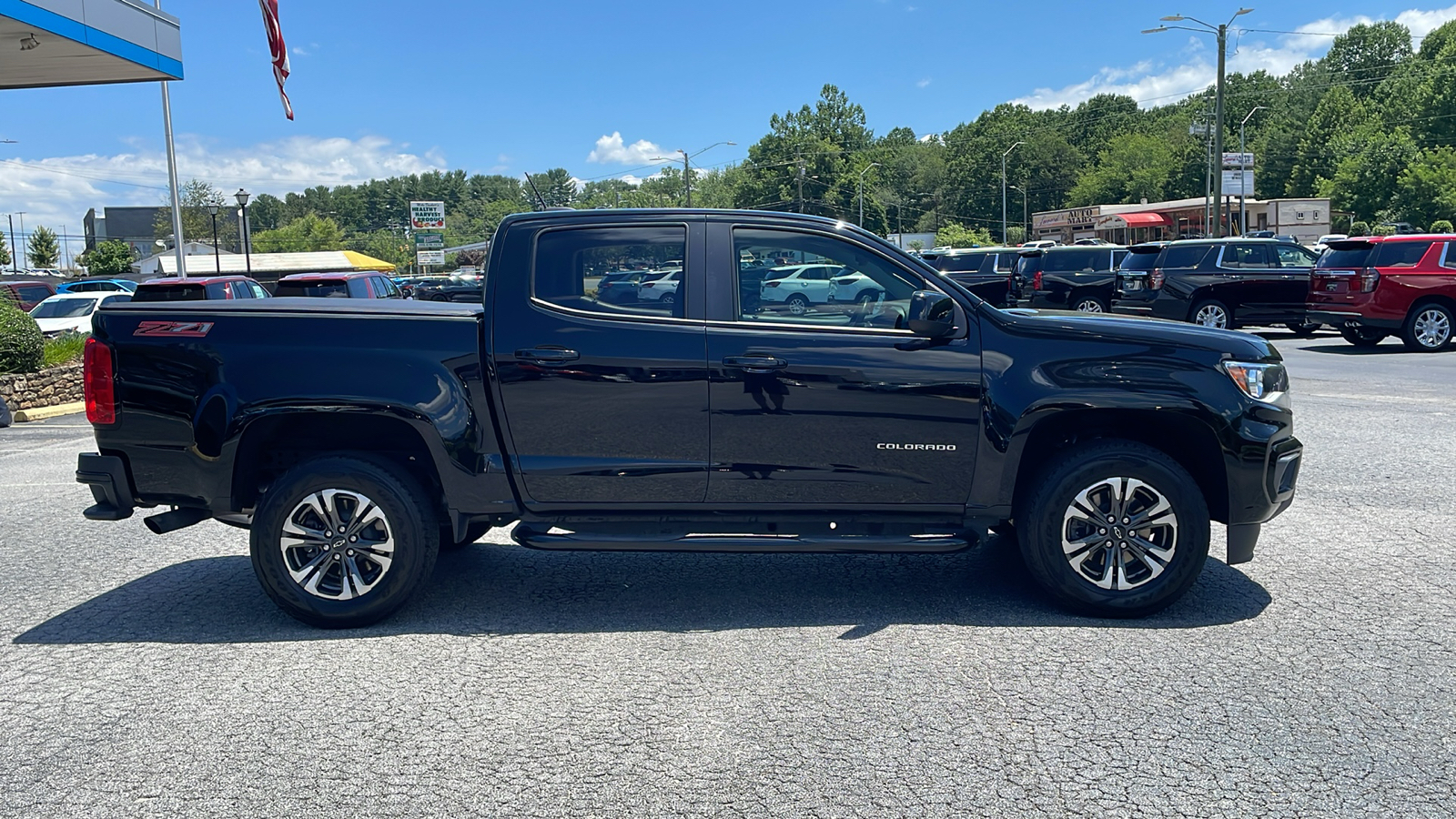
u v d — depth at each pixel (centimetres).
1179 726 367
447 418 477
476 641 470
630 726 375
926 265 492
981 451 479
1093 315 523
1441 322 1684
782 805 317
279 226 19800
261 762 351
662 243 491
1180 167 11231
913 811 312
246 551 644
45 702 405
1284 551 593
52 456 1059
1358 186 7850
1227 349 480
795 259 492
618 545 473
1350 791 321
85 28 1529
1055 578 480
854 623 485
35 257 9644
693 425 481
